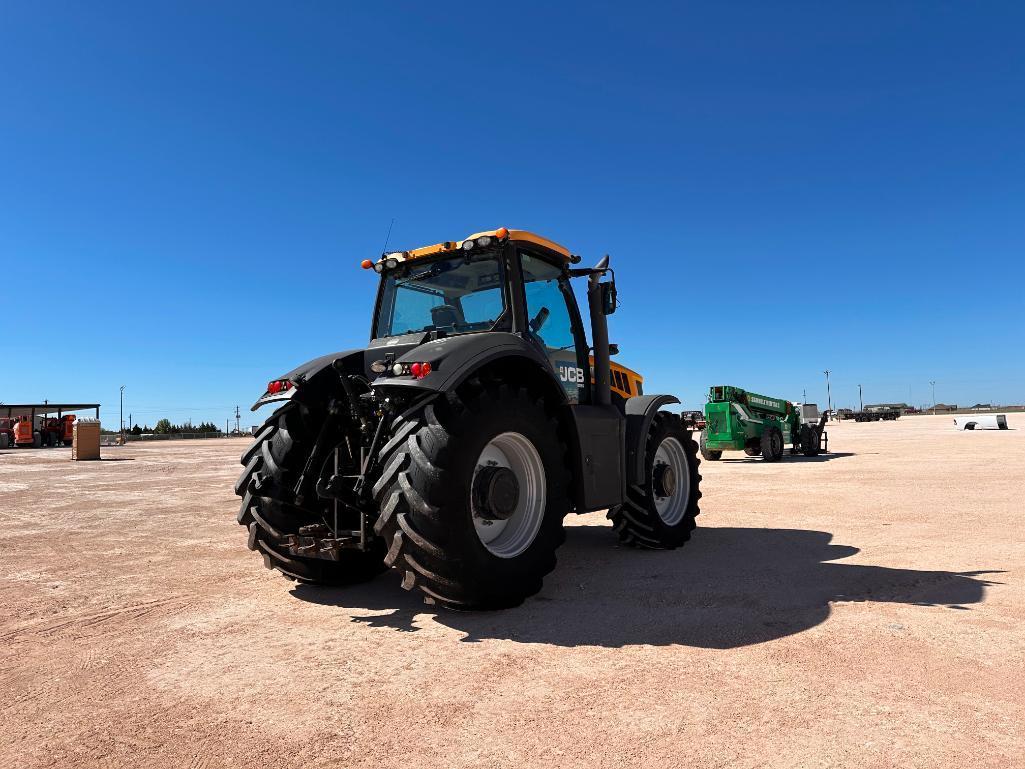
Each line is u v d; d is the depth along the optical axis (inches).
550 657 108.3
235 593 153.8
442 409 128.1
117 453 938.1
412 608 140.3
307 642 118.6
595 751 76.8
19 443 1224.2
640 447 191.2
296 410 155.7
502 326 158.6
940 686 93.9
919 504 278.5
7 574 173.0
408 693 94.8
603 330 188.5
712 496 328.2
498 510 134.3
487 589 129.2
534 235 168.1
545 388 154.4
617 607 136.7
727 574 164.7
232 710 90.3
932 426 1549.0
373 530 139.3
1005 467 439.2
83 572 175.0
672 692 93.1
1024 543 194.9
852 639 113.8
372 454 136.1
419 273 175.8
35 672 105.3
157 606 143.0
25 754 78.7
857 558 179.0
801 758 74.4
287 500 149.3
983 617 125.3
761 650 109.3
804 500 305.0
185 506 312.5
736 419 597.6
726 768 72.6
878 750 76.0
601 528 250.1
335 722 86.0
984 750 75.8
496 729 83.0
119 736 83.2
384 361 139.3
